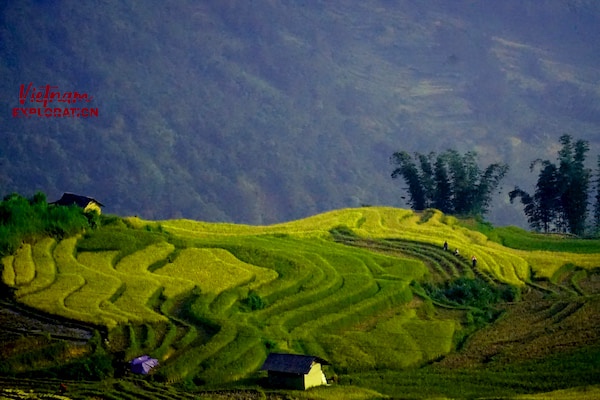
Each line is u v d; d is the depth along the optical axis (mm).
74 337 100938
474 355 104562
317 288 124000
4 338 99938
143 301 112250
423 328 115062
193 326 107188
